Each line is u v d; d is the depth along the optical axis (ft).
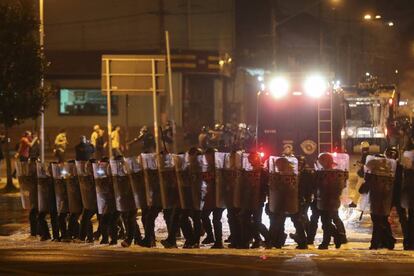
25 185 95.09
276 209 78.33
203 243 84.79
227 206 80.48
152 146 170.71
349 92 234.38
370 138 233.14
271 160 78.28
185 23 297.74
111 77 138.72
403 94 359.05
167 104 282.36
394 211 119.85
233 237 81.51
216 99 294.66
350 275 58.34
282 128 139.13
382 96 233.14
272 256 71.26
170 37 297.53
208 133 191.42
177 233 89.92
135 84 138.92
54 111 282.77
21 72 147.95
